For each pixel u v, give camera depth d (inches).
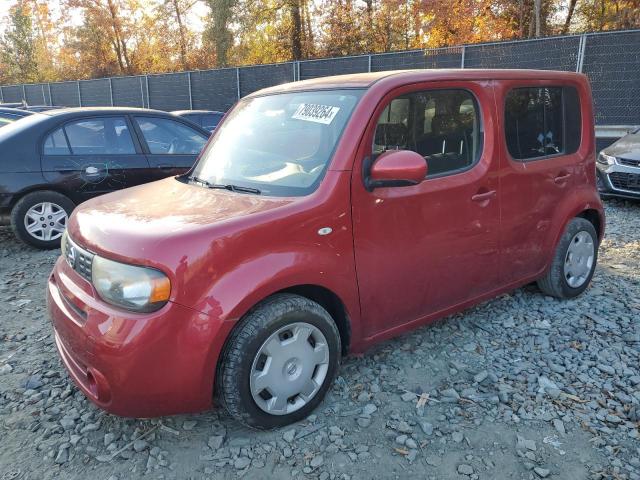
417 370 137.1
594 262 184.4
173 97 876.6
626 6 845.2
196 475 102.6
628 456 105.4
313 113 130.6
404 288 130.3
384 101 124.2
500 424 115.8
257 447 109.5
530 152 157.9
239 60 1218.6
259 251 105.8
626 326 159.6
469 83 141.5
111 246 103.7
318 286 117.4
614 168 329.4
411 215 127.6
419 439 111.3
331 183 115.8
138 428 116.2
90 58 1541.6
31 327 169.2
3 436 115.0
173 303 98.3
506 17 960.3
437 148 135.5
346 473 102.2
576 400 123.4
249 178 130.1
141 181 265.1
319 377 118.6
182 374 100.0
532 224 158.9
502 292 157.8
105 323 99.7
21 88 1189.7
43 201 245.9
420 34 1039.0
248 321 105.6
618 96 466.6
